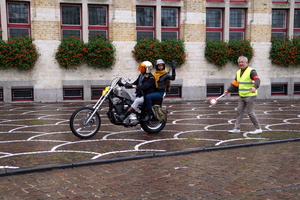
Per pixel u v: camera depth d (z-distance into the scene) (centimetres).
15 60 1563
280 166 545
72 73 1670
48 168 525
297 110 1334
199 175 500
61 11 1669
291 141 740
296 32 1950
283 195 415
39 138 768
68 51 1620
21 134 816
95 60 1650
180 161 580
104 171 523
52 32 1631
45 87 1641
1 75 1587
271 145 705
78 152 634
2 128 902
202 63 1819
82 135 757
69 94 1698
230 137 777
